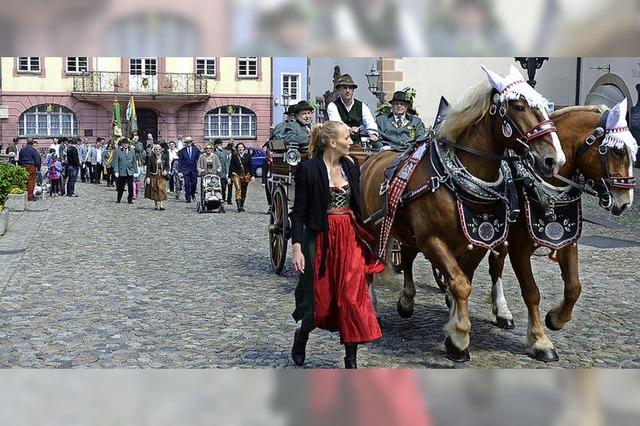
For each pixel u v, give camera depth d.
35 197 24.27
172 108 45.75
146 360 6.16
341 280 5.57
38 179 25.75
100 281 9.63
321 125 5.82
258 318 7.70
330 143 5.71
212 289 9.22
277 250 10.34
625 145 6.05
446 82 20.70
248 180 21.00
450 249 6.14
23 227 15.85
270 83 46.44
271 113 46.62
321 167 5.65
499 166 6.07
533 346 6.47
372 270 5.71
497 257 7.50
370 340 5.50
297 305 5.95
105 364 6.04
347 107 9.03
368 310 5.55
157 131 46.78
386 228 6.40
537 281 10.02
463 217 5.95
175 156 33.97
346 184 5.72
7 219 15.16
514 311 8.27
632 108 21.31
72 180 26.33
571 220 6.41
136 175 26.66
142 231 15.59
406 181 6.30
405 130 9.11
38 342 6.67
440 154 6.13
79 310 7.95
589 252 12.58
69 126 45.22
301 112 10.05
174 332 7.09
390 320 7.83
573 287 6.54
